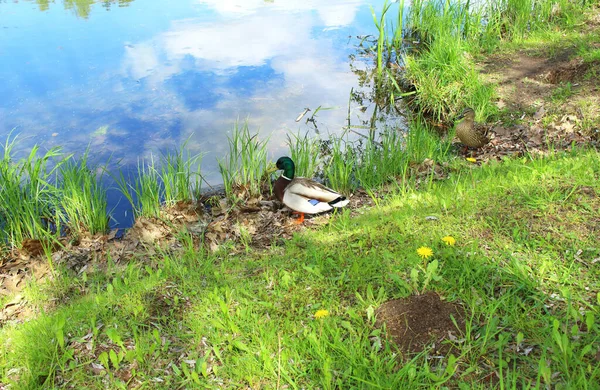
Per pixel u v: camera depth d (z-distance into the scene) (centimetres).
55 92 436
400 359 164
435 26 527
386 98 441
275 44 552
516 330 168
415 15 567
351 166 316
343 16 644
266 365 166
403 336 171
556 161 270
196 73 475
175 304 203
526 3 522
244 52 527
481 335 167
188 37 568
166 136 368
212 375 171
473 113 328
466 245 208
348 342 170
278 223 279
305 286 202
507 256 198
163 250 259
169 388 169
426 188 287
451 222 225
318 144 359
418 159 331
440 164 328
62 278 241
